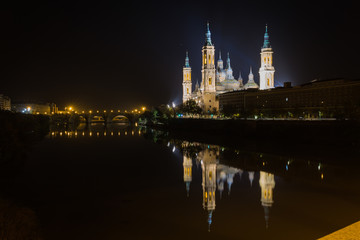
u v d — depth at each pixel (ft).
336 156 310.86
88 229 143.13
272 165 285.02
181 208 171.83
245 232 139.44
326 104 561.02
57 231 140.77
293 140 406.82
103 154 368.48
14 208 160.45
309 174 245.86
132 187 215.92
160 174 256.93
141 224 149.28
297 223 148.66
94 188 212.84
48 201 183.62
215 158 332.19
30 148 407.44
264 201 181.68
